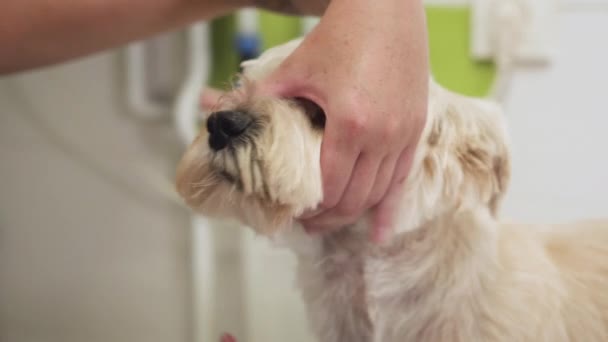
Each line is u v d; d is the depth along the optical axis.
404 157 0.53
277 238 0.67
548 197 0.94
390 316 0.68
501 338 0.64
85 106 1.05
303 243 0.69
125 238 1.08
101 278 1.09
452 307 0.65
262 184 0.52
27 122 1.07
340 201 0.53
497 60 0.91
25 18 0.68
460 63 0.94
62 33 0.70
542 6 0.90
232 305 1.04
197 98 0.96
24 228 1.11
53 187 1.09
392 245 0.67
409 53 0.48
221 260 1.04
